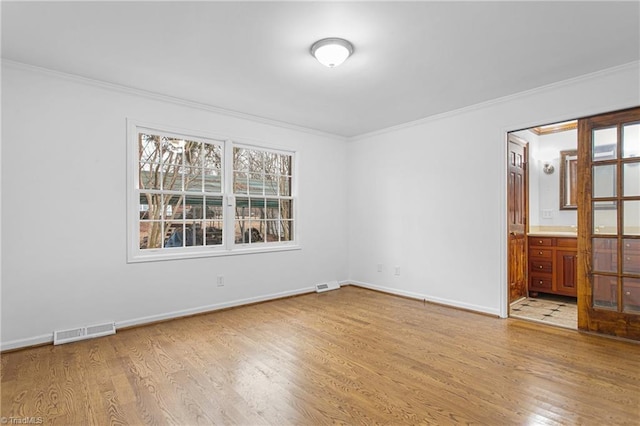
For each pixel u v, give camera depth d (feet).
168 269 11.93
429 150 14.37
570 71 9.85
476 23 7.30
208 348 9.36
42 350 9.23
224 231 13.53
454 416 6.17
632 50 8.56
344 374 7.82
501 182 12.09
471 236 12.95
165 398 6.82
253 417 6.19
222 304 13.23
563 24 7.34
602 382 7.36
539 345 9.50
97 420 6.10
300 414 6.27
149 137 11.89
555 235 14.79
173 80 10.44
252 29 7.54
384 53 8.66
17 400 6.74
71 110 10.14
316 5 6.65
